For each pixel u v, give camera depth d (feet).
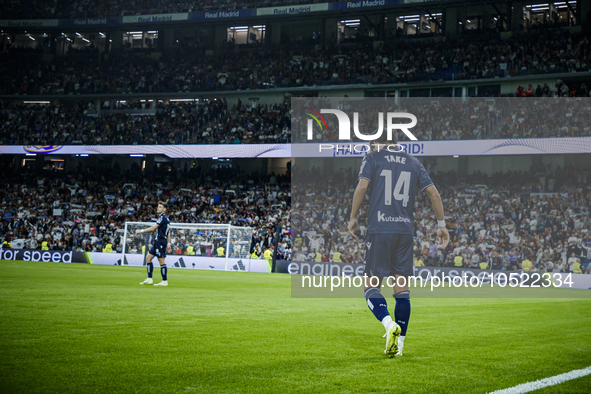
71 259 83.25
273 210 97.50
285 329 16.61
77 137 113.80
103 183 110.83
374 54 111.65
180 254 80.59
